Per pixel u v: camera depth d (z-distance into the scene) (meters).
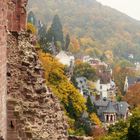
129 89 197.00
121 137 48.44
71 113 110.31
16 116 24.98
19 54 26.34
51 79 105.25
